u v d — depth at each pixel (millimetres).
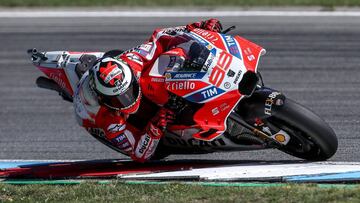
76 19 52250
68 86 24844
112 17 52125
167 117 21750
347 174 21453
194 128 21969
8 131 32125
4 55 45719
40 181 23688
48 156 28109
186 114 21953
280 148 23000
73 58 25172
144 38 46688
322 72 38000
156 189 21250
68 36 48219
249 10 51750
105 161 26406
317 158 23141
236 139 22734
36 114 34750
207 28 23531
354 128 28781
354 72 37594
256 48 22531
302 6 52062
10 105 36594
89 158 27453
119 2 56281
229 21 49219
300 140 22297
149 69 22406
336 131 28484
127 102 21719
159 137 22031
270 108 21297
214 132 21594
